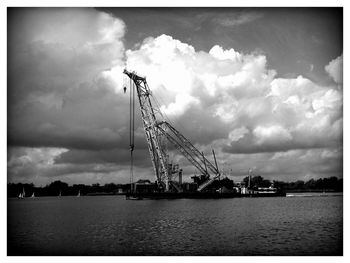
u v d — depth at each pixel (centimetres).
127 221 6800
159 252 3981
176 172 12812
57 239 4825
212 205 11000
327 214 7862
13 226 6344
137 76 11962
